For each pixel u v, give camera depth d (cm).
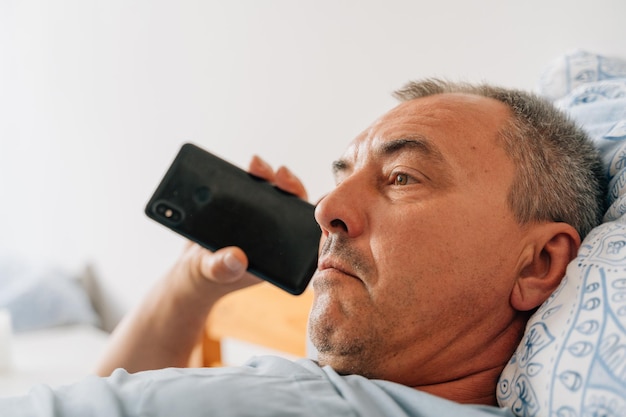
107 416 65
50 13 282
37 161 303
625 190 88
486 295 80
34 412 67
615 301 69
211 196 106
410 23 147
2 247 322
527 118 87
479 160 82
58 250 299
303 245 103
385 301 79
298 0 174
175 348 126
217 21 203
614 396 63
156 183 235
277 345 163
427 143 83
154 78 232
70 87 276
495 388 82
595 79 112
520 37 129
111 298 268
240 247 105
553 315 75
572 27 121
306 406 69
